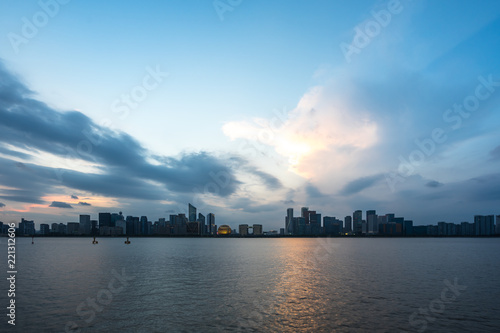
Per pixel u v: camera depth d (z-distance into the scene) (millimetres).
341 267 82875
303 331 29969
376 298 43188
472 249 190000
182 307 38219
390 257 120188
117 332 29578
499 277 63188
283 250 185250
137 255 129125
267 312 36125
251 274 68188
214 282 56688
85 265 85938
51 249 181625
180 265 87312
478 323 32406
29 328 30484
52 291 47531
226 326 31359
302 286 52500
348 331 30000
